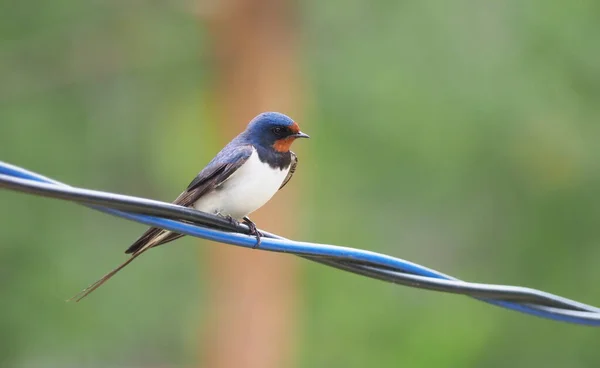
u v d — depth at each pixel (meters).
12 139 16.64
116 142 17.39
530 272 15.95
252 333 15.92
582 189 15.49
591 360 15.41
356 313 15.45
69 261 16.48
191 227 6.40
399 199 16.28
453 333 15.09
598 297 15.42
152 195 17.61
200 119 16.78
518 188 15.81
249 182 7.67
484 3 15.73
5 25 16.69
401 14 16.03
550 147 15.14
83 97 17.53
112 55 17.47
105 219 17.08
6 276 16.31
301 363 15.66
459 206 16.27
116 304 16.92
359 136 15.85
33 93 17.33
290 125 7.79
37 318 16.39
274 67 16.41
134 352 17.38
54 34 17.06
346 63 16.23
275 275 15.98
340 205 16.20
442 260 16.45
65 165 16.92
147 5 17.09
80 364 17.06
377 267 6.72
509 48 15.53
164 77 17.55
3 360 16.48
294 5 16.52
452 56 15.66
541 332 15.41
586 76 15.23
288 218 16.03
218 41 16.48
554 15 15.21
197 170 16.12
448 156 15.45
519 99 15.16
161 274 17.27
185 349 17.44
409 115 15.39
